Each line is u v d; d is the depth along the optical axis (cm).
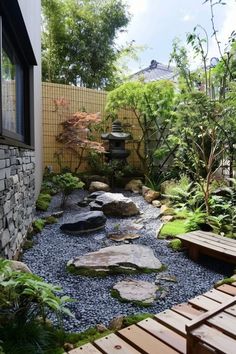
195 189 477
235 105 363
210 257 307
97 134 743
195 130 438
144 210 514
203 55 425
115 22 961
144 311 198
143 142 765
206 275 263
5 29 247
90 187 618
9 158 239
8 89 269
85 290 228
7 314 153
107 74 1027
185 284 243
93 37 948
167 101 627
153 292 223
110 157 709
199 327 114
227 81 405
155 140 708
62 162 695
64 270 264
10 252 241
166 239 359
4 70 248
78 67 971
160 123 689
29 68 366
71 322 182
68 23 923
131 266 267
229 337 107
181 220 430
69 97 708
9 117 273
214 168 470
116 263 267
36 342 146
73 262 270
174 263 290
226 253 268
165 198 553
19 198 288
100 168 694
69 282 241
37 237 360
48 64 981
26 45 306
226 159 432
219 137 400
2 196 212
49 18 911
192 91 412
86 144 658
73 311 196
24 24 254
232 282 228
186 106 407
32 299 156
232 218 379
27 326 150
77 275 253
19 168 289
